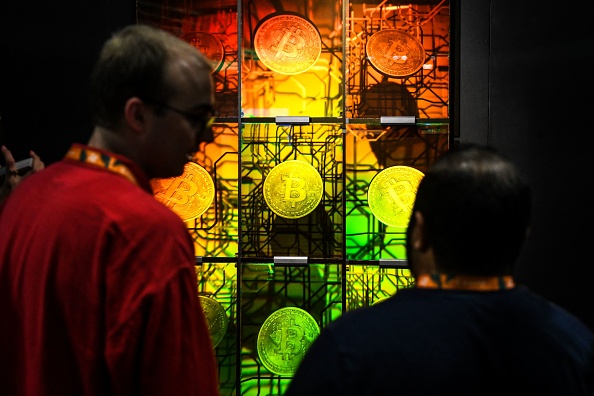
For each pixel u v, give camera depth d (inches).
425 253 34.5
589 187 106.8
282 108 119.5
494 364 30.9
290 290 118.3
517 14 107.3
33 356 37.6
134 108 39.8
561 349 31.7
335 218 117.3
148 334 36.2
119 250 36.7
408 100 114.5
